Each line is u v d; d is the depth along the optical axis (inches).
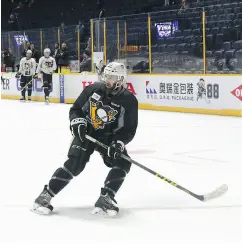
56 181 149.8
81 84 608.4
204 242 124.4
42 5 968.9
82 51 685.9
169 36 547.8
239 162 235.8
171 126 379.2
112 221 142.3
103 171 213.2
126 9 815.7
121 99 149.0
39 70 612.7
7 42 752.3
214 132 344.5
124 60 569.3
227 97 453.1
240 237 128.2
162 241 125.2
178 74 494.9
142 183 190.5
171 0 746.8
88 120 154.4
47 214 149.0
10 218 145.4
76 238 127.7
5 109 550.0
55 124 400.5
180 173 211.5
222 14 565.0
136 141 304.8
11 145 293.0
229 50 530.6
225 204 160.9
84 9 904.3
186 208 156.1
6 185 189.5
